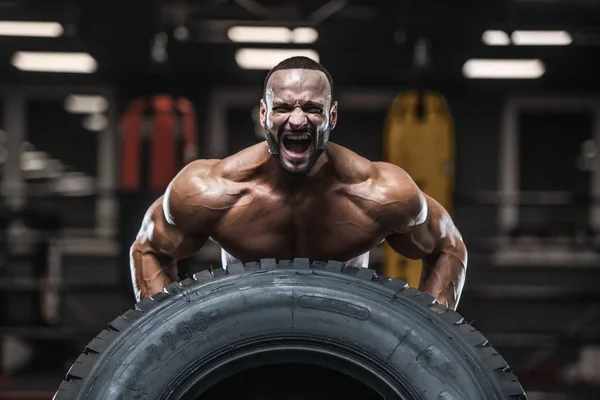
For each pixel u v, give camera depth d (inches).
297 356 126.0
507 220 524.4
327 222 135.8
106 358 125.5
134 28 438.9
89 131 531.5
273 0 433.4
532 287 517.7
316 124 129.1
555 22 447.5
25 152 532.7
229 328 126.1
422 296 130.3
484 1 435.8
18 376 460.4
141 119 440.8
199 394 125.6
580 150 526.9
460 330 128.0
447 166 406.3
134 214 442.6
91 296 522.3
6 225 490.6
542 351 507.2
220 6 434.6
